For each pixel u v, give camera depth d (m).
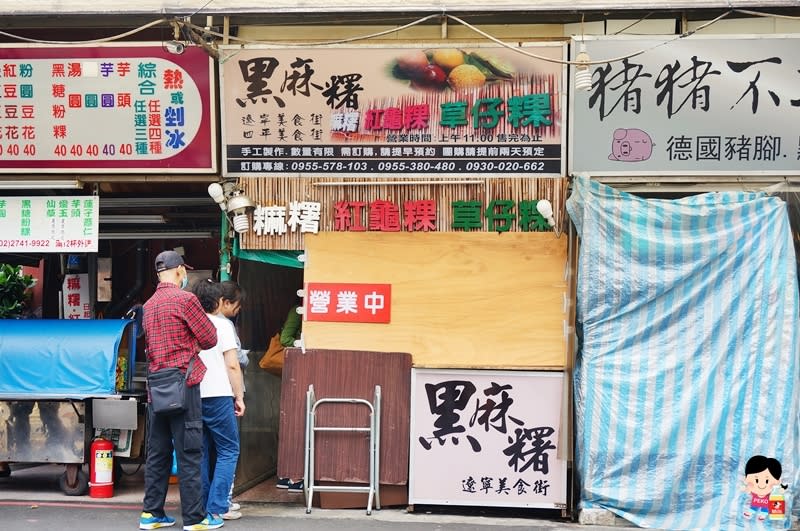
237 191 7.00
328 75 6.86
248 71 6.89
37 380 7.20
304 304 6.90
